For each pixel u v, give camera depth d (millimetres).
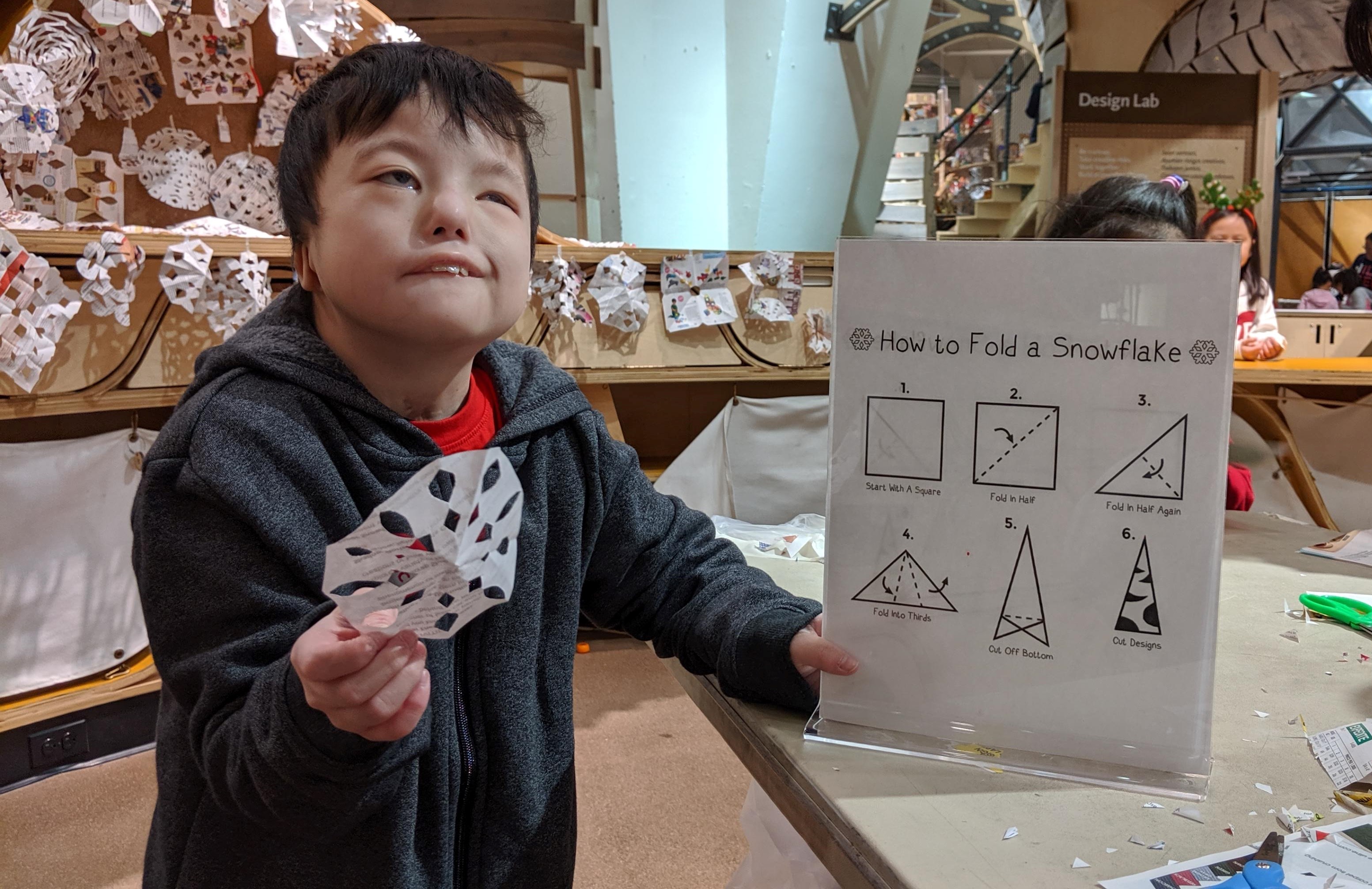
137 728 1775
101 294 1493
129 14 1600
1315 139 6707
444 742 608
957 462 532
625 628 798
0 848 1429
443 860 620
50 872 1366
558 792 698
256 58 1963
